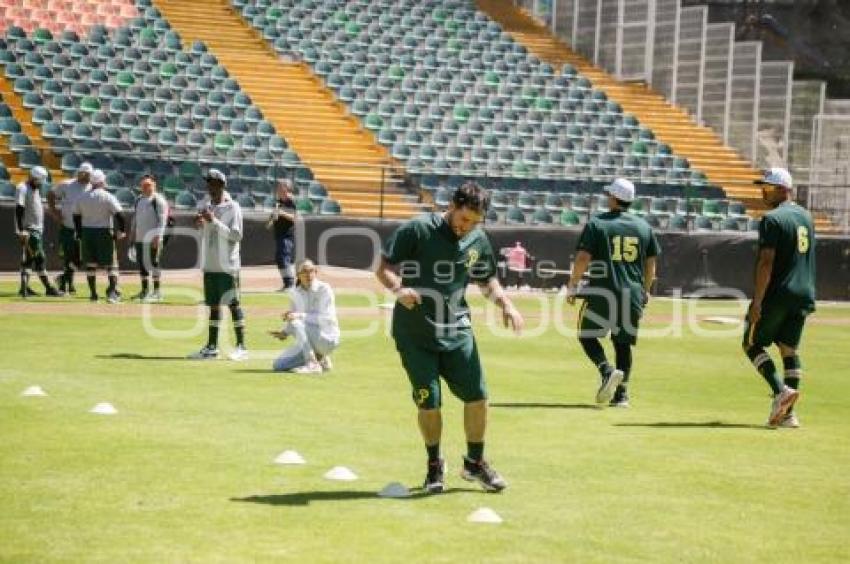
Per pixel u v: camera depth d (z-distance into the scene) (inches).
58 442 869.8
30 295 1941.4
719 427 1048.8
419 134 3036.4
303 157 2832.2
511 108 3260.3
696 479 829.8
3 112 2598.4
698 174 3208.7
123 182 2529.5
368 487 770.2
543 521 700.7
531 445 934.4
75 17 3085.6
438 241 749.9
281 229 2176.4
